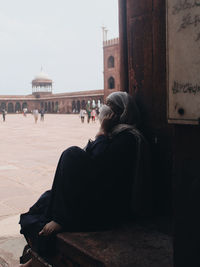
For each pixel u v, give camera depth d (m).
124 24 2.01
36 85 69.38
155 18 1.80
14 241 2.59
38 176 5.27
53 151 8.67
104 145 1.80
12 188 4.44
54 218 1.74
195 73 0.99
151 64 1.86
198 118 0.99
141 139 1.78
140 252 1.48
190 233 1.05
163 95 1.82
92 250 1.49
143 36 1.89
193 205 1.03
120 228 1.78
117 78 42.72
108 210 1.79
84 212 1.74
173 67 1.07
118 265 1.35
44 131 16.70
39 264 1.82
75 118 37.25
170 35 1.07
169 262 1.38
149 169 1.81
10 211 3.39
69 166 1.73
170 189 1.88
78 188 1.72
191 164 1.04
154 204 1.97
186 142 1.05
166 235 1.67
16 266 2.17
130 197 1.83
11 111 63.41
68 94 55.97
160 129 1.87
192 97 1.01
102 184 1.75
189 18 0.99
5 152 8.52
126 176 1.79
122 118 1.85
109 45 43.78
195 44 0.98
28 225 1.89
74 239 1.63
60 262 1.69
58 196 1.75
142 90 1.94
